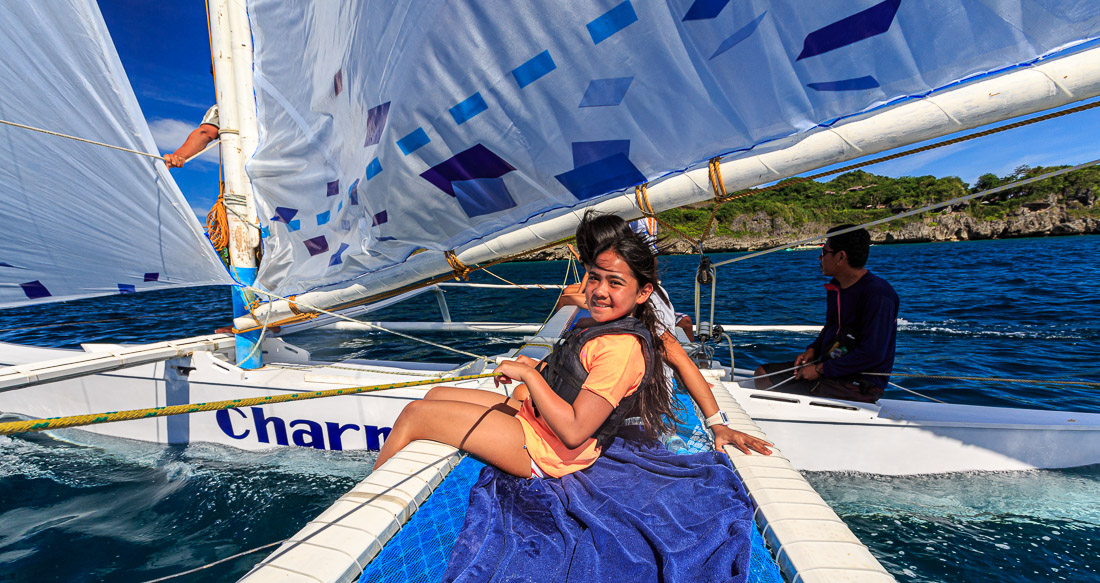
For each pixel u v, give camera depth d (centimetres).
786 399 300
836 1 152
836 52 160
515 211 247
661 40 180
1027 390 446
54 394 381
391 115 227
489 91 210
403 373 344
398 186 248
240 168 350
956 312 875
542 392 143
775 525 126
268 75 291
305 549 119
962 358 562
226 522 274
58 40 222
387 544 130
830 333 313
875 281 293
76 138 239
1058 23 132
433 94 216
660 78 188
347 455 329
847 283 304
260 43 287
